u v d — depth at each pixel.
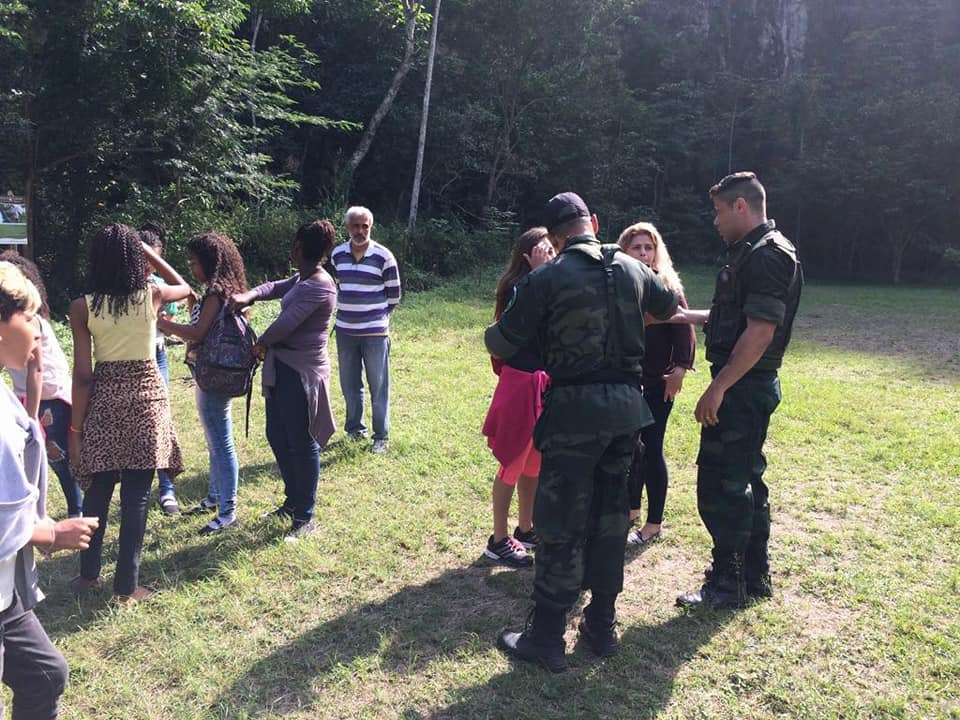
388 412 5.31
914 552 3.74
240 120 21.48
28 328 1.90
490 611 3.19
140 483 3.24
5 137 11.71
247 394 3.95
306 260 3.82
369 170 25.14
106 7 11.87
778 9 35.75
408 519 4.12
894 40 30.83
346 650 2.88
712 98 32.59
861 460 5.21
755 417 3.05
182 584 3.36
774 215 30.36
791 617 3.12
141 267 3.15
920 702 2.56
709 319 3.23
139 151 13.58
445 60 24.30
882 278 28.17
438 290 16.20
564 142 27.42
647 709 2.54
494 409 3.51
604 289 2.69
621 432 2.71
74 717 2.49
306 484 3.88
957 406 6.80
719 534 3.14
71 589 3.33
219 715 2.49
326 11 21.98
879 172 25.66
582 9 24.67
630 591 3.38
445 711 2.53
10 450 1.66
